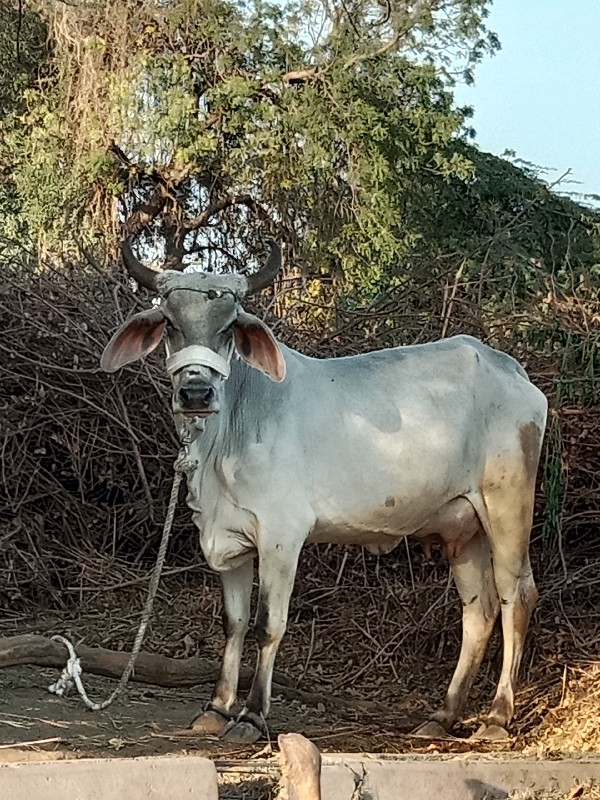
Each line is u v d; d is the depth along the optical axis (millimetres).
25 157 11438
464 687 4051
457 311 5645
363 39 12016
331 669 4805
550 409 5141
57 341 5555
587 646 4695
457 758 3322
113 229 11258
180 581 5660
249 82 11375
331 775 2887
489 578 4184
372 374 3928
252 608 5141
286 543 3588
